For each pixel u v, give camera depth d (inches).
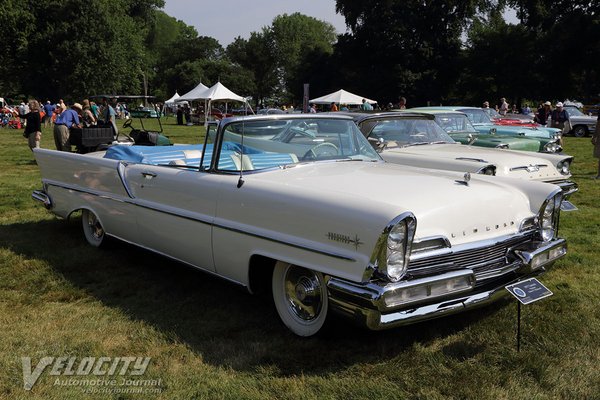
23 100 2306.8
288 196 131.3
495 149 272.2
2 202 310.7
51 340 137.0
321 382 116.4
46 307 159.5
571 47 1638.8
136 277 184.2
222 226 146.5
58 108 783.1
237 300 163.5
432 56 1988.2
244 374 120.9
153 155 207.5
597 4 1664.6
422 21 1979.6
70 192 220.5
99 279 183.3
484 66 1802.4
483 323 144.5
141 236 184.2
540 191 150.8
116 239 205.8
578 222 259.3
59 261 200.7
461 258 128.1
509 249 138.6
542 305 155.6
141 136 277.6
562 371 119.3
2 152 606.5
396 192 132.3
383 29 1979.6
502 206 140.1
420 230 121.8
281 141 166.7
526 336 136.3
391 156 249.6
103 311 155.9
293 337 138.1
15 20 1941.4
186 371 122.5
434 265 123.9
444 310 121.1
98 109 802.8
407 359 125.6
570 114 932.6
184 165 172.6
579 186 365.7
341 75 2156.7
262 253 135.7
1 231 244.8
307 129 173.5
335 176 147.8
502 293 131.4
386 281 114.0
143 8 2694.4
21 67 2026.3
